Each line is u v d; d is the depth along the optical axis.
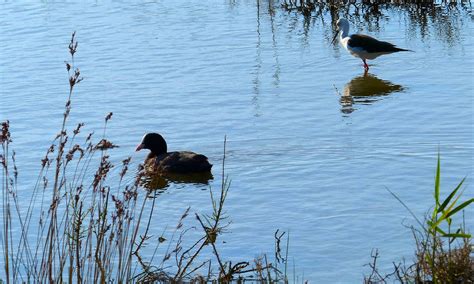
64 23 28.47
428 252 10.47
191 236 13.16
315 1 30.53
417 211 13.65
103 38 26.50
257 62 23.73
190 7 30.48
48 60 24.27
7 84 22.20
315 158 16.50
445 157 16.11
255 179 15.66
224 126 18.72
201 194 15.12
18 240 12.99
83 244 12.49
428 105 19.52
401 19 28.34
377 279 11.16
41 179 15.75
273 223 13.57
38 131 18.64
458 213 13.30
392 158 16.25
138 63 23.77
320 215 13.78
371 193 14.62
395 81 21.88
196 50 24.94
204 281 11.23
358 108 19.58
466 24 26.92
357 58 24.36
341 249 12.40
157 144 17.12
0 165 16.47
